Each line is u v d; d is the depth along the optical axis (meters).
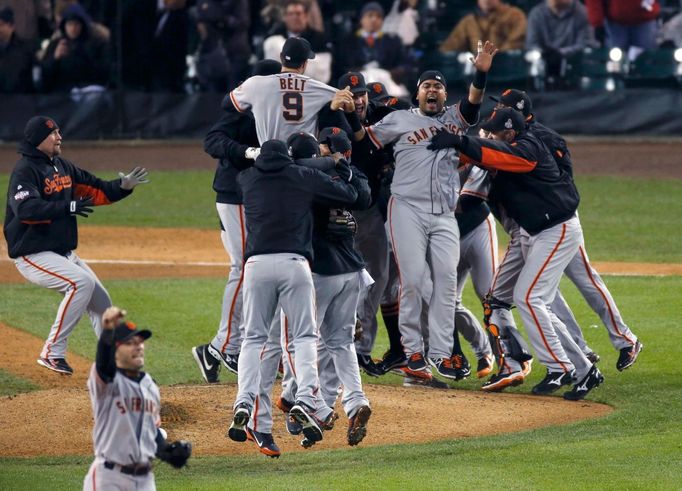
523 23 90.88
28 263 36.81
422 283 37.28
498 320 38.44
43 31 93.31
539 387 37.69
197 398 36.50
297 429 32.28
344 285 30.77
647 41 91.25
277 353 31.08
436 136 35.38
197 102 93.75
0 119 92.06
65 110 92.69
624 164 86.25
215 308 49.81
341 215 30.66
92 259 61.12
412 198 36.91
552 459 29.56
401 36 90.06
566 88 91.69
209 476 29.27
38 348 43.84
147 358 42.47
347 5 93.31
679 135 92.31
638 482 27.09
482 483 27.19
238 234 36.53
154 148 93.00
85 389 37.97
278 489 27.05
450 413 35.75
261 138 33.81
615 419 34.69
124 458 22.52
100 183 38.31
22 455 31.52
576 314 48.50
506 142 36.22
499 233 69.25
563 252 36.91
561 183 36.72
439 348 37.72
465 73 90.06
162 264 60.06
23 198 35.94
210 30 91.25
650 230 68.25
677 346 43.00
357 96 37.47
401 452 31.16
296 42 33.75
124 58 93.12
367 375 41.50
